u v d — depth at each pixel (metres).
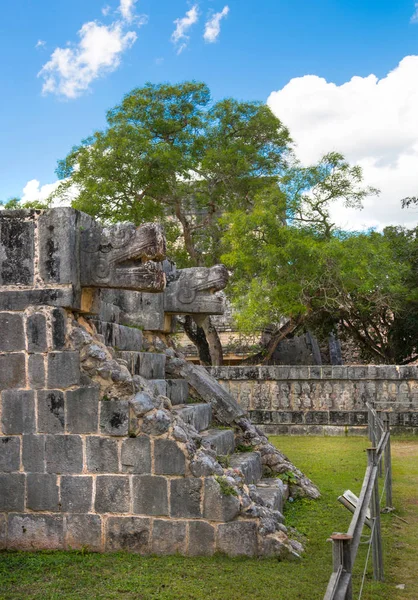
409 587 5.80
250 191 27.42
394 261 25.72
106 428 6.68
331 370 17.47
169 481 6.51
